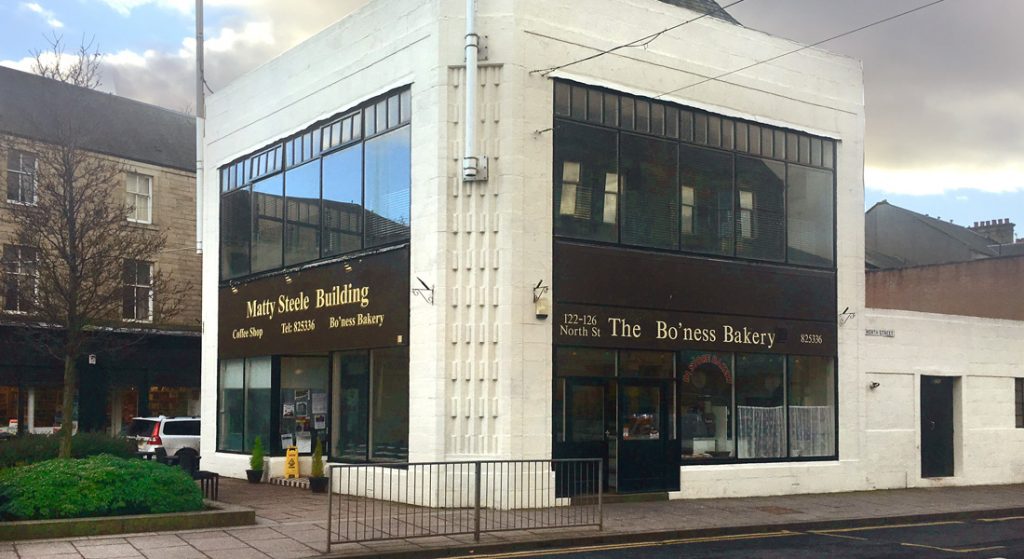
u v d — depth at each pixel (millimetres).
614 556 12305
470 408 16312
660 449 18172
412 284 17203
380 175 18422
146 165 35062
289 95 21484
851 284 21328
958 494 20828
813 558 12305
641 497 17688
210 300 24578
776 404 20000
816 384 20734
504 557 12203
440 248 16562
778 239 20281
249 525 13984
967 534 15047
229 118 24000
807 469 20094
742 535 14617
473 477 16172
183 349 34281
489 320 16375
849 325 21188
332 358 20109
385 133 18344
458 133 16844
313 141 20719
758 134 20156
